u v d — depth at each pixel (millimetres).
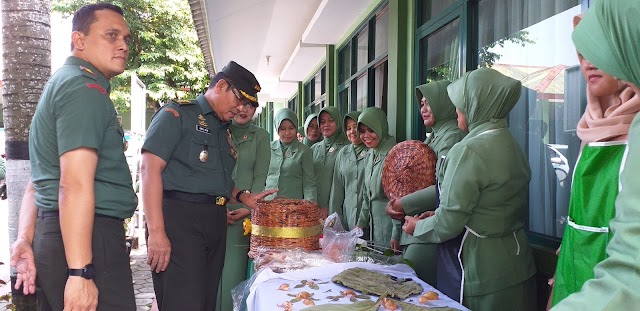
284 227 2520
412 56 4199
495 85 2080
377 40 5418
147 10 13953
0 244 6719
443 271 2154
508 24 2969
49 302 1694
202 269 2320
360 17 5969
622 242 789
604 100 1405
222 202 2412
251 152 3451
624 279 766
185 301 2254
